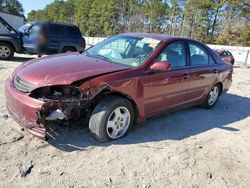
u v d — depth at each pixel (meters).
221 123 5.78
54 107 3.64
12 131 4.27
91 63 4.36
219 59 6.63
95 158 3.79
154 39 5.05
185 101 5.55
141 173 3.60
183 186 3.47
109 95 4.16
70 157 3.75
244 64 25.72
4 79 7.68
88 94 3.80
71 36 13.20
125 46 5.00
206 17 62.38
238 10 61.25
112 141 4.26
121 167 3.66
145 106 4.58
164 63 4.41
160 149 4.25
